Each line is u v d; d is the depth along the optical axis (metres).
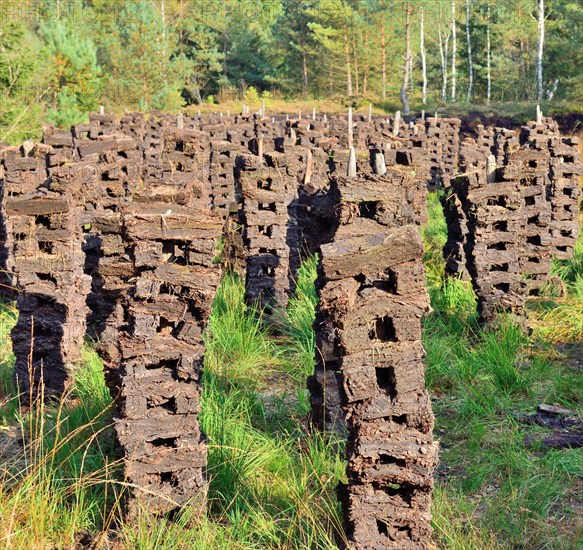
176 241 4.59
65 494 4.76
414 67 65.25
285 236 8.94
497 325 8.16
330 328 5.68
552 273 10.52
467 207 8.26
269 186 8.97
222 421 5.42
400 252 3.93
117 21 59.22
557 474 5.26
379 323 4.08
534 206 9.37
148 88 46.66
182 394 4.53
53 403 6.41
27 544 4.20
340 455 5.37
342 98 57.28
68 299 6.70
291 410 6.46
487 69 56.94
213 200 14.71
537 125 13.44
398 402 3.99
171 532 4.35
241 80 67.06
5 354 7.72
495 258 8.19
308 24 59.38
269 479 5.12
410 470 3.99
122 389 4.47
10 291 10.27
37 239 6.67
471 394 6.71
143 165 11.86
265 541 4.43
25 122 21.53
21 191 9.27
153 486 4.48
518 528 4.58
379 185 4.38
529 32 55.19
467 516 4.65
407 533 4.08
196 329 4.56
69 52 31.38
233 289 9.30
